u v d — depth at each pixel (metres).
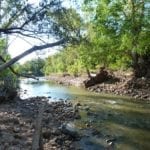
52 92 44.03
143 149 15.46
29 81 78.69
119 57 44.50
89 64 48.88
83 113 25.09
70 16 17.05
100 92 42.84
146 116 23.91
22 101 30.95
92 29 42.31
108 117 23.47
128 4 41.28
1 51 16.25
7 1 14.56
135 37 40.50
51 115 22.88
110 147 15.70
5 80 29.97
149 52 43.12
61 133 17.33
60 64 92.44
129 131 19.03
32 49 7.10
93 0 42.31
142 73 42.62
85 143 16.27
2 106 26.50
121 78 45.91
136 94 37.06
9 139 14.34
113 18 41.78
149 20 40.38
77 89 48.69
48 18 15.12
